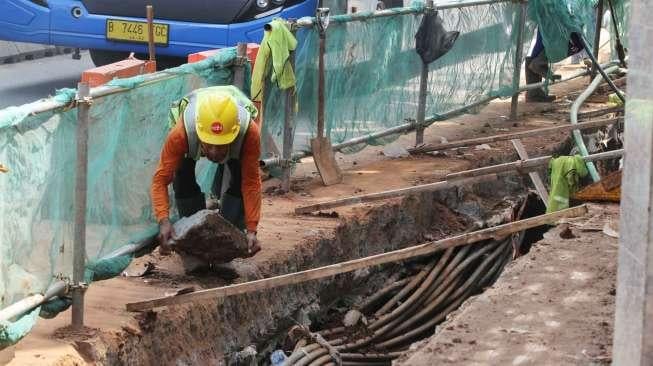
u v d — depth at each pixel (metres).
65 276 6.07
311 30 9.34
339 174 9.89
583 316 6.07
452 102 11.92
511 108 13.35
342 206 9.03
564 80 14.79
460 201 10.62
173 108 7.11
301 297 7.98
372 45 10.29
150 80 6.96
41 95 14.58
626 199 4.77
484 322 6.00
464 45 11.96
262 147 9.06
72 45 13.43
